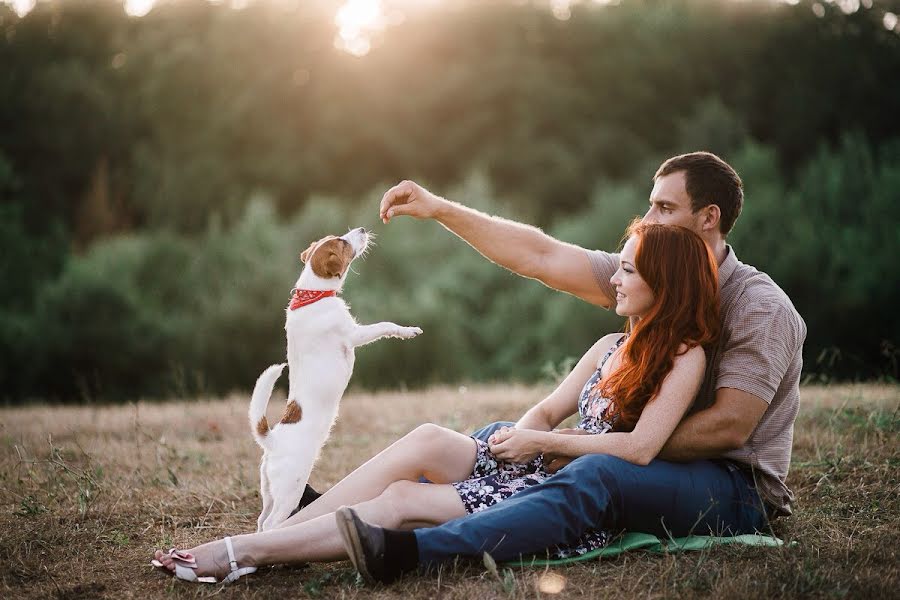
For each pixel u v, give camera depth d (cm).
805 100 3212
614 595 264
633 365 303
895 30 3425
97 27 3588
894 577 272
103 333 1803
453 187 3027
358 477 298
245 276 1970
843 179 2030
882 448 432
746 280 314
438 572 272
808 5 3475
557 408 339
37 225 2970
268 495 337
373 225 2147
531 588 268
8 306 2053
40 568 307
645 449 289
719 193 325
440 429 303
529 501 278
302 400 346
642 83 3278
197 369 1839
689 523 298
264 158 3284
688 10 3584
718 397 296
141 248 2127
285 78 3381
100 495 402
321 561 285
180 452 512
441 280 2034
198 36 3609
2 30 3472
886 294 1703
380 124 3259
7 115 3231
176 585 285
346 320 357
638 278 306
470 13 3462
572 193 2969
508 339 1978
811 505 360
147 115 3425
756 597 257
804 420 525
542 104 3191
